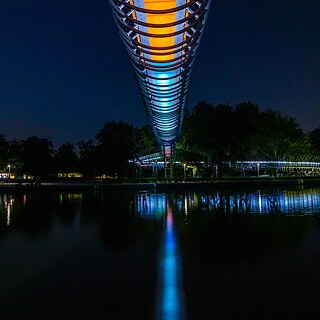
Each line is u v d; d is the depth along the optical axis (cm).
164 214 1734
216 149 5800
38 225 1463
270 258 827
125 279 696
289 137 6956
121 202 2539
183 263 801
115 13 1209
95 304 571
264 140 6612
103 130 6688
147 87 1898
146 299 589
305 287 629
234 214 1669
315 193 3238
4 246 1029
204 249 935
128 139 6831
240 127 5797
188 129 6150
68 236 1183
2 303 580
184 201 2519
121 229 1304
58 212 1956
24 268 786
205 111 6228
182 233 1184
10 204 2619
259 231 1188
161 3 1328
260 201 2386
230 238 1077
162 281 679
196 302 572
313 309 536
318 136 8325
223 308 546
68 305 569
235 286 642
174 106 2317
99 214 1809
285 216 1563
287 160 7612
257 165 7112
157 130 3800
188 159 6575
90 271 755
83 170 8250
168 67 1529
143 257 866
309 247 931
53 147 8456
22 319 520
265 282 660
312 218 1488
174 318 515
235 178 5759
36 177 8225
